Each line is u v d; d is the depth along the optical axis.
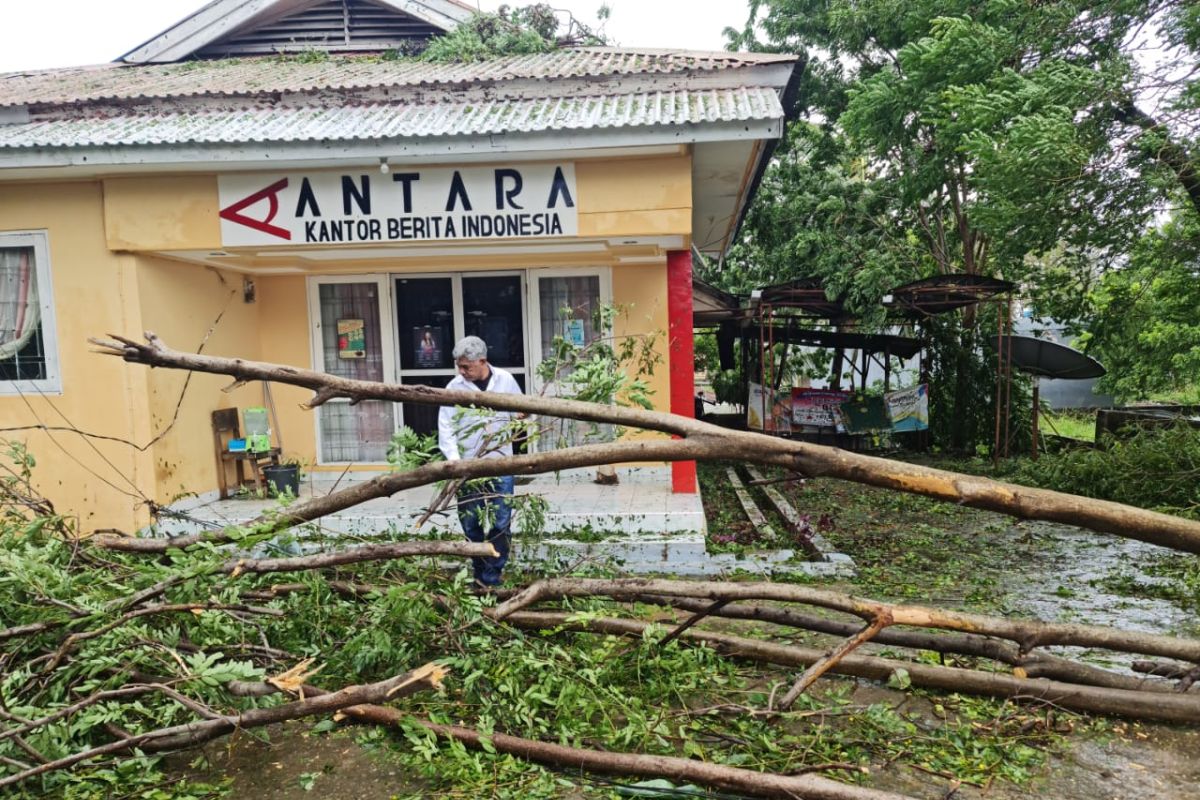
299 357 8.69
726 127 6.05
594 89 7.16
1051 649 4.66
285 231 6.64
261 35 10.30
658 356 7.30
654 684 3.76
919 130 13.43
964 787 3.13
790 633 4.77
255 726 3.09
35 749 2.97
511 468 3.96
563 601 4.38
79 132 6.50
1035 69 8.95
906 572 6.43
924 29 12.79
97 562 4.32
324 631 3.98
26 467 5.14
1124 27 9.23
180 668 3.30
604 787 3.06
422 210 6.60
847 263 14.05
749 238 18.42
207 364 3.89
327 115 6.88
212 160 6.29
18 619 3.58
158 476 7.03
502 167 6.55
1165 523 3.35
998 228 9.04
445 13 10.02
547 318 8.55
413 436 4.42
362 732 3.53
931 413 13.94
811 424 12.72
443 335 8.70
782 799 2.93
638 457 3.83
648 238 6.77
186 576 3.52
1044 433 13.71
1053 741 3.48
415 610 3.69
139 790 3.09
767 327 14.71
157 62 9.94
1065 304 12.82
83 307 6.93
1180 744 3.48
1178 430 8.71
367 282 8.59
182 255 7.18
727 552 6.71
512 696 3.50
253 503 7.68
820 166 16.64
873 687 4.00
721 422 16.19
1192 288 10.91
